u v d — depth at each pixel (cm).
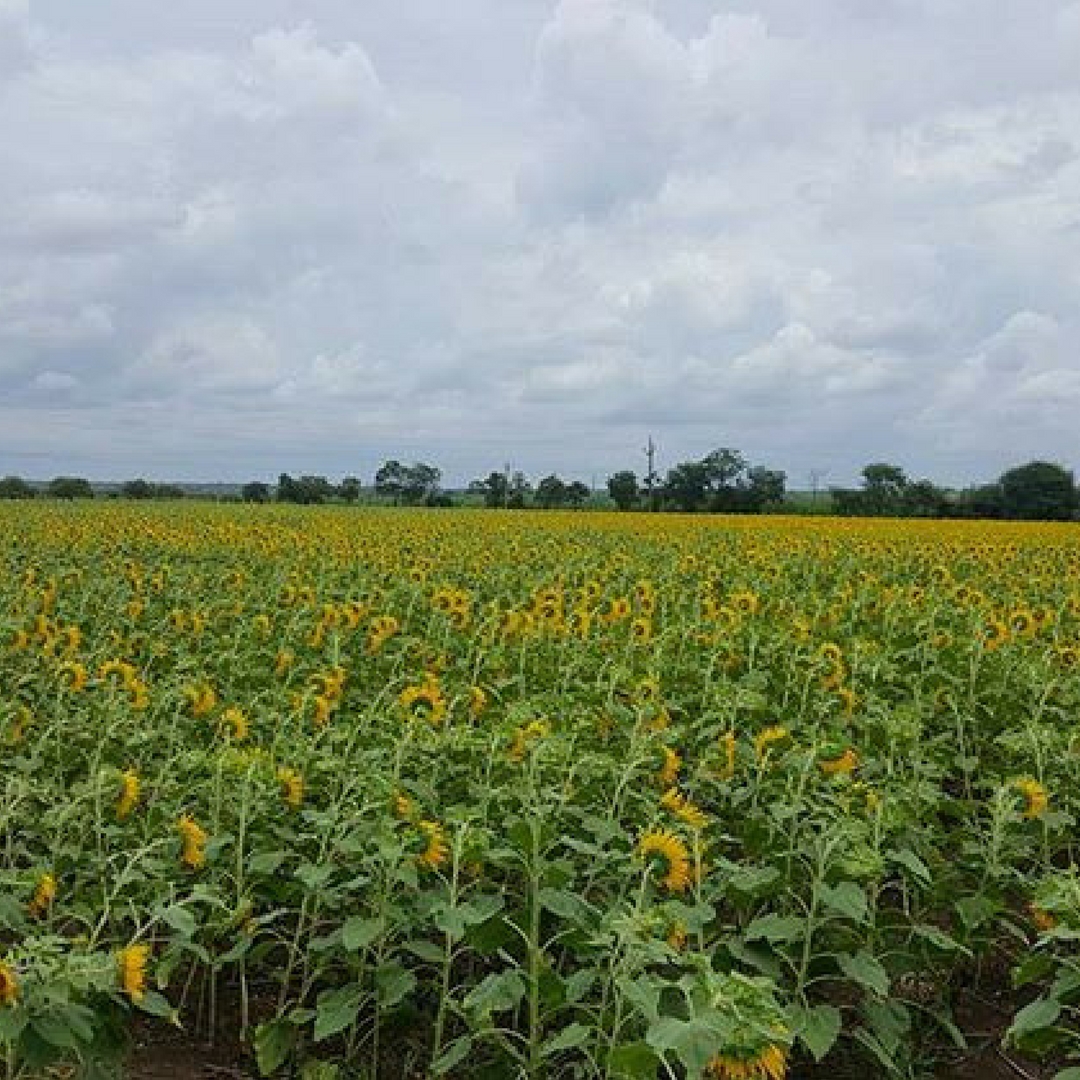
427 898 566
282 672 1051
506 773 709
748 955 547
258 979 668
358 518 4669
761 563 2291
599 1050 476
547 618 1303
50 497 7825
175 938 576
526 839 552
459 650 1232
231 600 1517
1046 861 703
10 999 424
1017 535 3872
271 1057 577
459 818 575
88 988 458
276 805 669
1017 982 548
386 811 617
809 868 586
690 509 7300
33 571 1811
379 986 564
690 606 1552
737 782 788
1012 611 1495
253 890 634
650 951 446
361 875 609
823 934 582
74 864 664
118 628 1359
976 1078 634
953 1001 690
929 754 882
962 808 741
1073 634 1449
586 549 2744
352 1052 595
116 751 820
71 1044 431
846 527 4378
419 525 4072
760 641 1202
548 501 7844
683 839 600
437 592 1546
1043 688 984
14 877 565
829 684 1003
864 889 640
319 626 1238
